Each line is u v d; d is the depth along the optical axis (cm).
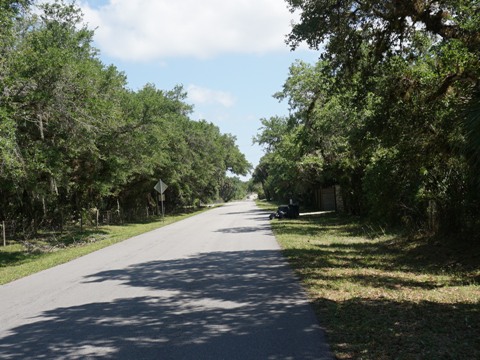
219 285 965
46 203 2742
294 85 2655
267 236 2133
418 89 1177
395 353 506
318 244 1739
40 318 741
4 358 546
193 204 7156
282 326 637
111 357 535
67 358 537
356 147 1508
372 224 2236
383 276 1030
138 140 2636
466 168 1080
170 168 4369
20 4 1597
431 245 1378
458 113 944
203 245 1822
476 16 1009
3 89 1502
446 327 603
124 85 2777
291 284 945
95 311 771
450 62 1064
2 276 1277
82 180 2756
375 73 1234
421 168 1359
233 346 558
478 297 786
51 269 1359
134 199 4566
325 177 3303
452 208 1352
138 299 855
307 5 1202
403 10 1108
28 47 1584
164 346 568
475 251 1183
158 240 2147
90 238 2552
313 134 2692
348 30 1203
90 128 1891
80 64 1800
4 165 1538
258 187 15725
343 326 622
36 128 1848
